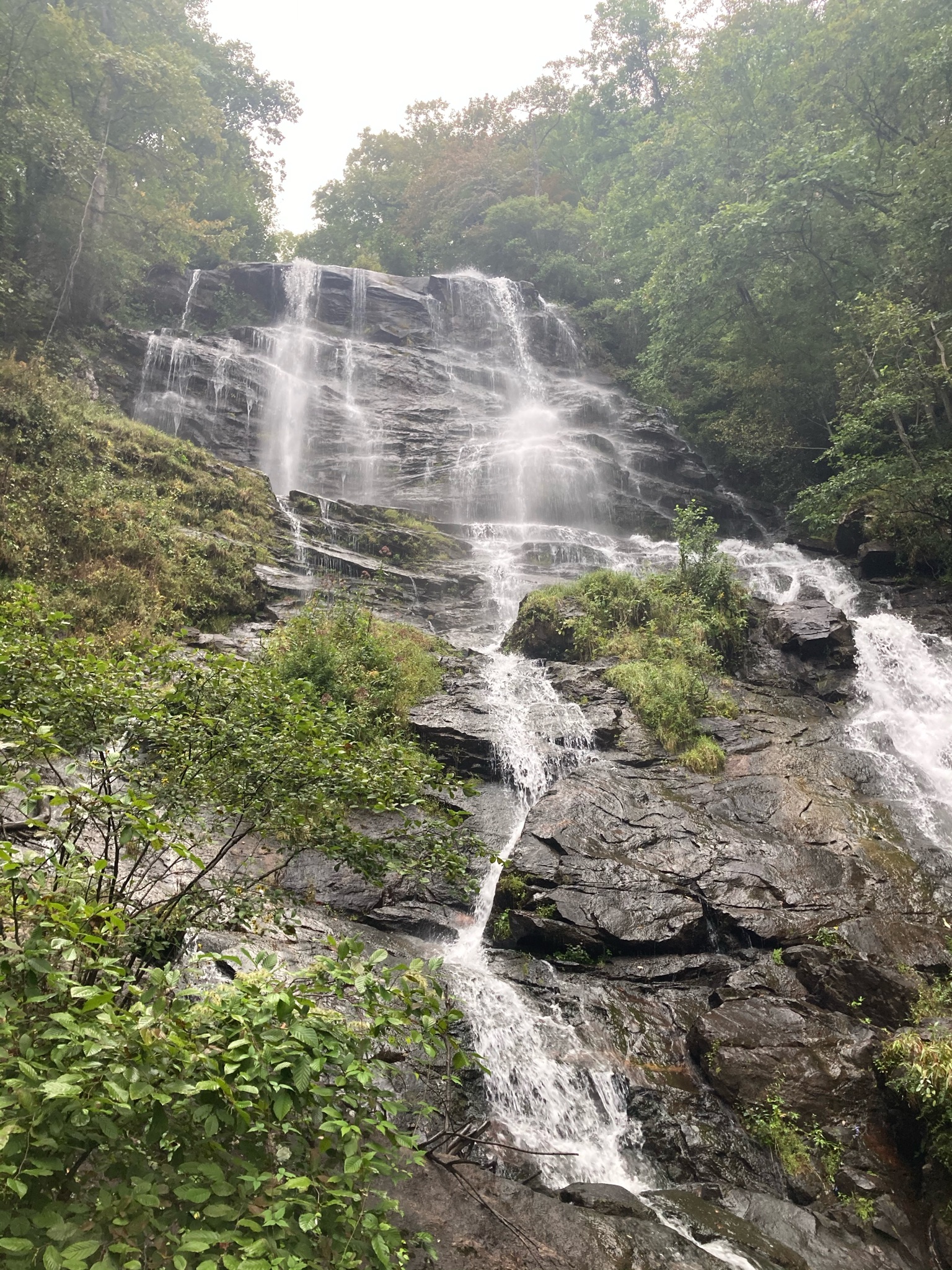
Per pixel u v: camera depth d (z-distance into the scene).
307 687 5.93
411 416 29.08
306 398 28.45
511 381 32.81
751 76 27.41
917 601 17.55
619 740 12.26
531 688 13.56
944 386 19.72
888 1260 5.54
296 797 5.27
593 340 37.22
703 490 27.94
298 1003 3.30
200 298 31.83
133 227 29.44
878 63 24.69
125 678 5.18
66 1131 2.79
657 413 30.75
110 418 19.77
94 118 27.77
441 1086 6.19
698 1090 7.02
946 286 20.53
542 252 42.59
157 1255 2.84
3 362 18.70
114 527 14.83
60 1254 2.42
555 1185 5.92
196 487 18.67
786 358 25.58
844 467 21.23
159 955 4.87
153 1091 2.79
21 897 3.46
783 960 8.36
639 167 36.00
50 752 4.39
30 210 24.91
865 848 10.05
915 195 20.44
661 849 9.78
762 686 14.52
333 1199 3.00
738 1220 5.72
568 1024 7.46
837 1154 6.31
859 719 13.45
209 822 8.34
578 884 9.05
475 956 8.41
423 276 43.50
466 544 22.41
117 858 4.48
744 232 22.80
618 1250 4.63
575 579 20.17
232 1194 3.00
